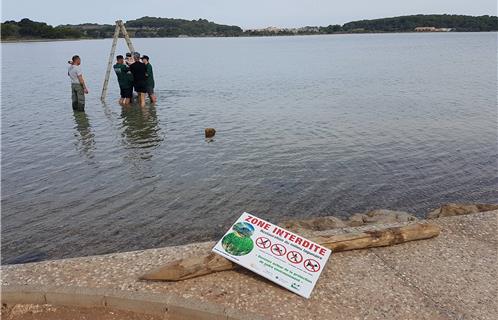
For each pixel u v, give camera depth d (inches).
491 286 163.3
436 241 198.4
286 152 434.6
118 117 605.6
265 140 480.1
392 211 283.3
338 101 757.9
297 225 259.0
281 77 1194.6
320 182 355.6
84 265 174.9
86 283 160.6
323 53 2672.2
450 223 217.8
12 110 663.1
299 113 640.4
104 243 250.7
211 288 157.9
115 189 333.4
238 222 183.0
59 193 324.5
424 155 434.0
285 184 349.1
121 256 181.9
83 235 259.9
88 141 474.9
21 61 1924.2
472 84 988.6
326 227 256.5
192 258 166.9
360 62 1808.6
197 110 660.1
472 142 482.3
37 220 278.4
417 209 314.5
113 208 298.7
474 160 421.7
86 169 380.5
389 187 350.6
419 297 156.3
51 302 154.9
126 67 695.7
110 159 409.7
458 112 651.5
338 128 540.7
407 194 338.6
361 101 759.1
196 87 957.2
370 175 375.2
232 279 164.4
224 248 171.9
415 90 901.8
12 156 419.5
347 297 155.6
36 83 1046.4
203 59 2132.1
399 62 1761.8
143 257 180.7
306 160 410.3
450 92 864.9
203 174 368.8
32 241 251.4
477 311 148.7
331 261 179.6
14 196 317.7
